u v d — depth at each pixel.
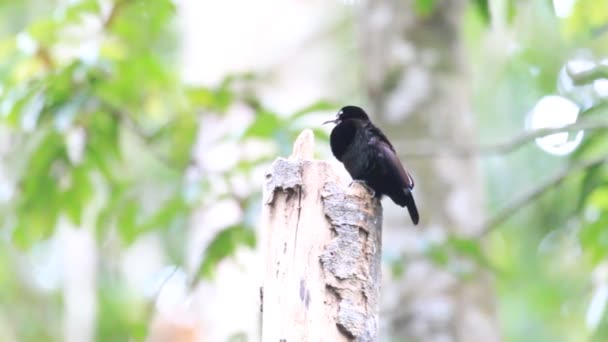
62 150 11.56
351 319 5.95
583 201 12.03
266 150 13.29
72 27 11.81
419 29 13.29
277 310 6.02
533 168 20.62
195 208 11.46
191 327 14.85
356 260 6.08
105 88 11.34
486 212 14.77
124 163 12.05
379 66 13.35
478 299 12.58
